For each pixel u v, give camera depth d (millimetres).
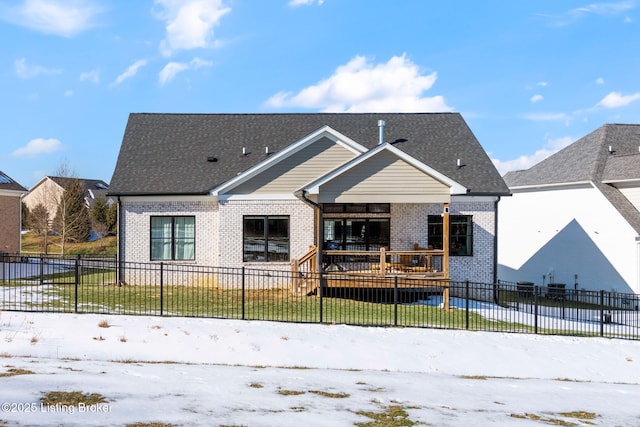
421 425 7277
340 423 7105
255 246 21453
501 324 16391
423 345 12953
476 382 10344
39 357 9984
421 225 22312
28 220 55125
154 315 14625
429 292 21844
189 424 6578
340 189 19078
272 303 17734
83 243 57344
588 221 27438
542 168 32250
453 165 23453
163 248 22203
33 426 6035
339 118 26375
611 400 9484
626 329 17125
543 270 30547
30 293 17750
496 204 22453
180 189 21969
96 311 14883
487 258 22328
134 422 6492
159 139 24828
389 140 24672
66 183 56562
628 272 25000
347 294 20578
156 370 9461
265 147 24281
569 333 15539
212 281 21484
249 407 7566
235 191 21406
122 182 22250
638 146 29719
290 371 10273
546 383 10664
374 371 10844
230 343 12055
